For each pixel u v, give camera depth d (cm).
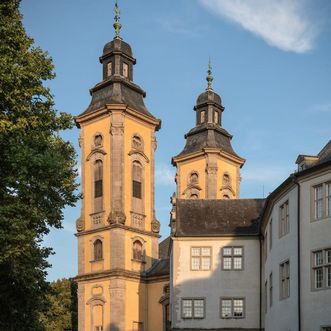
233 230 4628
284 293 3553
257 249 4522
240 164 8156
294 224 3412
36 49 2820
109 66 6994
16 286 2733
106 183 6506
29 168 2567
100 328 6172
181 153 8050
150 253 6594
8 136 2575
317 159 3644
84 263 6475
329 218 3175
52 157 2661
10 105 2612
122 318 6091
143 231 6550
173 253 4566
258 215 4778
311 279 3216
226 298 4469
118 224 6278
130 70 7044
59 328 7519
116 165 6462
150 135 6925
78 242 6581
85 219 6594
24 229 2475
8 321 2830
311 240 3256
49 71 2803
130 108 6619
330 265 3134
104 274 6216
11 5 2748
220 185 7800
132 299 6244
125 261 6288
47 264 2873
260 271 4481
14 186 2538
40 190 2611
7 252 2412
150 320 6306
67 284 8006
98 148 6625
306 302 3219
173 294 4509
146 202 6719
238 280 4491
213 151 7750
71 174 2930
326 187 3222
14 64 2598
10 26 2666
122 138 6556
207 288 4494
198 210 4819
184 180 7969
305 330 3195
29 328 3030
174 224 4669
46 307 3098
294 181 3394
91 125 6794
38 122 2766
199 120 8181
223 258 4534
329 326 3061
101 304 6212
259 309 4425
